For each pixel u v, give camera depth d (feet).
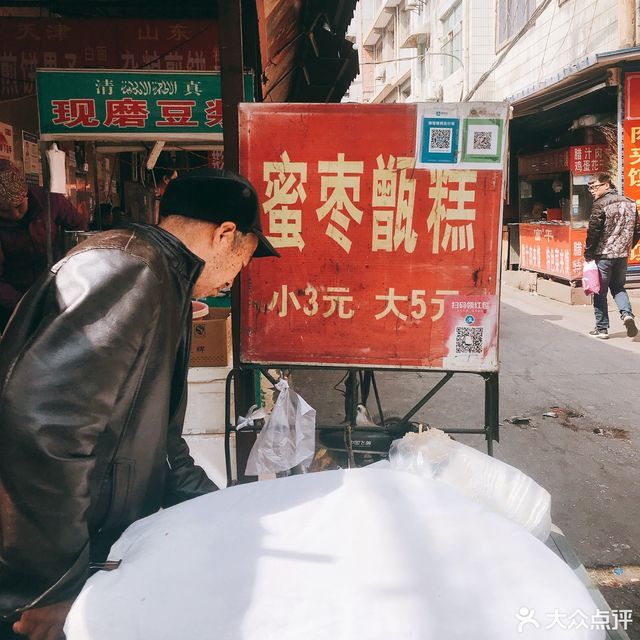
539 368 19.88
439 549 3.97
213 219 4.65
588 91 29.12
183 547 4.04
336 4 17.81
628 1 27.76
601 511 10.84
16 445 3.43
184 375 4.92
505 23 47.78
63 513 3.53
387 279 7.57
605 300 23.80
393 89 100.07
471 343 7.59
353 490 4.52
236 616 3.59
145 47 17.02
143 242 4.19
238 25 7.68
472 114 7.23
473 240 7.43
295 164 7.43
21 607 3.66
